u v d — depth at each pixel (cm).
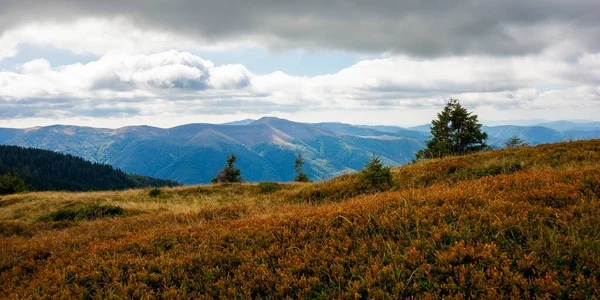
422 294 390
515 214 532
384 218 601
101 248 679
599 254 391
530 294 374
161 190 2494
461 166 1497
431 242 500
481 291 382
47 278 564
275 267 529
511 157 1476
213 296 475
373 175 1507
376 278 434
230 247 619
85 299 502
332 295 431
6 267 660
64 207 1888
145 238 712
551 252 413
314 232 625
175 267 557
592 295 337
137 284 509
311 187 1778
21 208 1953
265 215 824
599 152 1224
